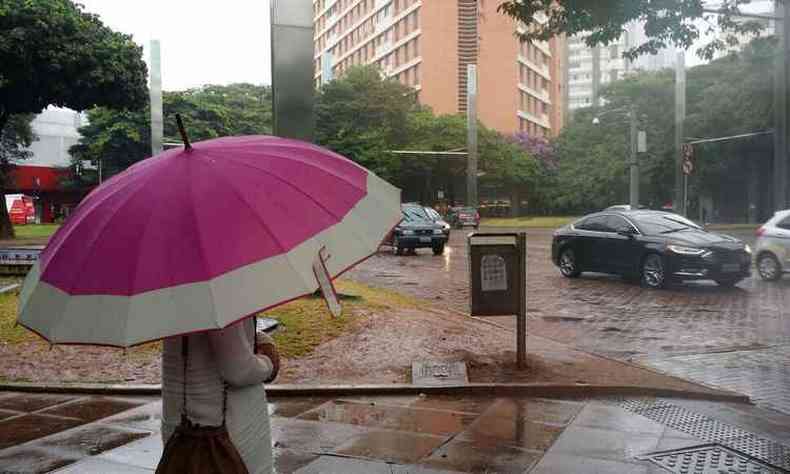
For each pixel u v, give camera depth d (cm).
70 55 2327
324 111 5559
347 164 261
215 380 239
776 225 1534
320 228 222
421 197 6316
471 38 6981
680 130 3531
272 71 1023
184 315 199
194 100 5534
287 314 902
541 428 541
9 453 488
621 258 1516
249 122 5853
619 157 5319
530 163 6288
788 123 1855
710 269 1356
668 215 1560
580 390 642
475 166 4762
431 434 526
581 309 1195
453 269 1903
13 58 2239
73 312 207
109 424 555
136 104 2656
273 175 230
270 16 1025
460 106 6994
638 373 703
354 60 8875
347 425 548
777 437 524
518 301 711
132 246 211
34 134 5228
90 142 5672
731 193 5488
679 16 842
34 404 614
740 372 756
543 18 5438
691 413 588
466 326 928
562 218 6084
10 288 1153
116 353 764
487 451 488
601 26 866
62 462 471
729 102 4303
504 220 5916
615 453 484
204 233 209
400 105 5603
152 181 224
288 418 567
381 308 980
